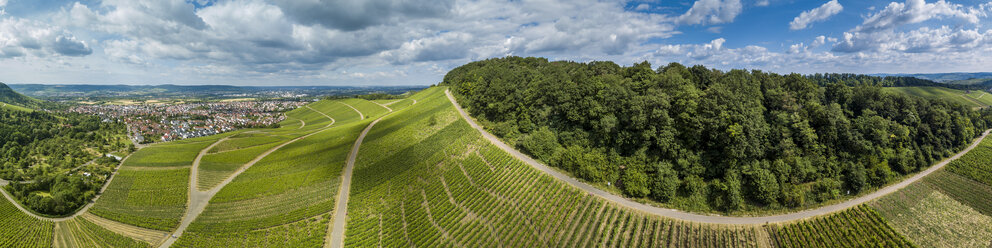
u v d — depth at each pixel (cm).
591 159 8750
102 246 9288
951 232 7350
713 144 8900
